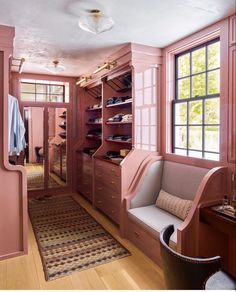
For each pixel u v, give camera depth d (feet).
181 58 9.86
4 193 8.02
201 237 6.77
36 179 15.38
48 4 6.54
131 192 9.65
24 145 11.21
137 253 8.40
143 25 7.95
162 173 10.05
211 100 8.45
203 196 6.84
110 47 10.16
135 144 10.11
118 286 6.66
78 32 8.50
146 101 10.21
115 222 10.73
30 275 7.15
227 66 7.39
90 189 13.89
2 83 7.78
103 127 13.12
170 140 10.23
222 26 7.52
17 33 8.59
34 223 11.06
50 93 15.65
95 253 8.37
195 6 6.69
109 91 13.11
